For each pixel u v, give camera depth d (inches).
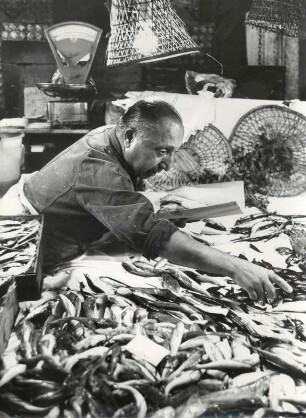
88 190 80.0
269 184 102.3
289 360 55.7
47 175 85.3
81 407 48.5
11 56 102.6
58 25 96.6
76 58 99.3
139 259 77.9
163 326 61.1
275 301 67.6
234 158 102.5
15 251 72.0
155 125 85.8
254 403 49.7
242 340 59.1
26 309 64.4
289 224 90.1
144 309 64.8
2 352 55.6
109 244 82.0
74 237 82.5
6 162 98.9
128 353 55.7
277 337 59.9
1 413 47.9
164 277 72.7
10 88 104.3
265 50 107.8
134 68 105.4
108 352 55.9
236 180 102.4
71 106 97.7
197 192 99.1
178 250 74.9
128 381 51.7
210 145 101.8
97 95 106.1
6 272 66.1
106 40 102.8
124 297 67.4
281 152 103.7
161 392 50.5
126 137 86.2
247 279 71.1
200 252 74.5
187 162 100.9
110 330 60.0
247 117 103.7
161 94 102.1
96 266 75.6
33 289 66.2
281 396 50.6
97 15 102.0
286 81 110.6
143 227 76.0
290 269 75.4
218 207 94.7
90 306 65.2
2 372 52.7
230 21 105.3
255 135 103.5
